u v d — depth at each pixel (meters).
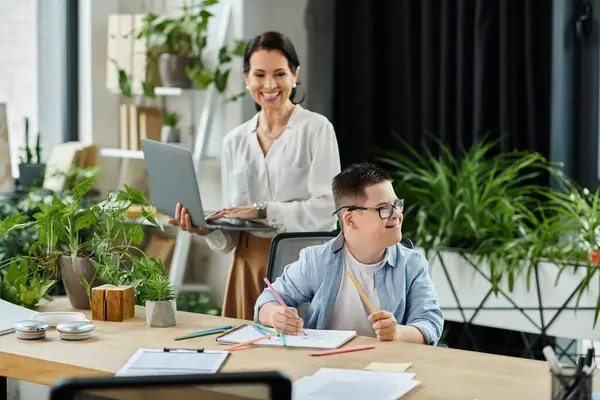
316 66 5.11
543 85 4.46
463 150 4.48
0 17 5.38
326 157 3.54
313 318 2.74
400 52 4.93
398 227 2.64
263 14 4.97
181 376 1.45
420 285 2.74
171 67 4.95
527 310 3.99
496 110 4.59
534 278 3.96
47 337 2.56
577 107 4.48
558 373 1.80
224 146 3.74
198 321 2.77
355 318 2.71
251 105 4.98
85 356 2.35
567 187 4.46
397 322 2.71
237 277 3.62
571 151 4.49
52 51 5.52
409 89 4.83
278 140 3.60
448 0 4.64
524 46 4.49
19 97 5.47
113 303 2.76
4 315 2.76
